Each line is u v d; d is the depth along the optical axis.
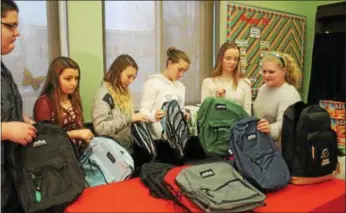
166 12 3.23
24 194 1.31
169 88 2.26
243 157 1.56
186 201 1.38
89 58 2.75
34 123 1.51
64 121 1.83
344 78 2.46
